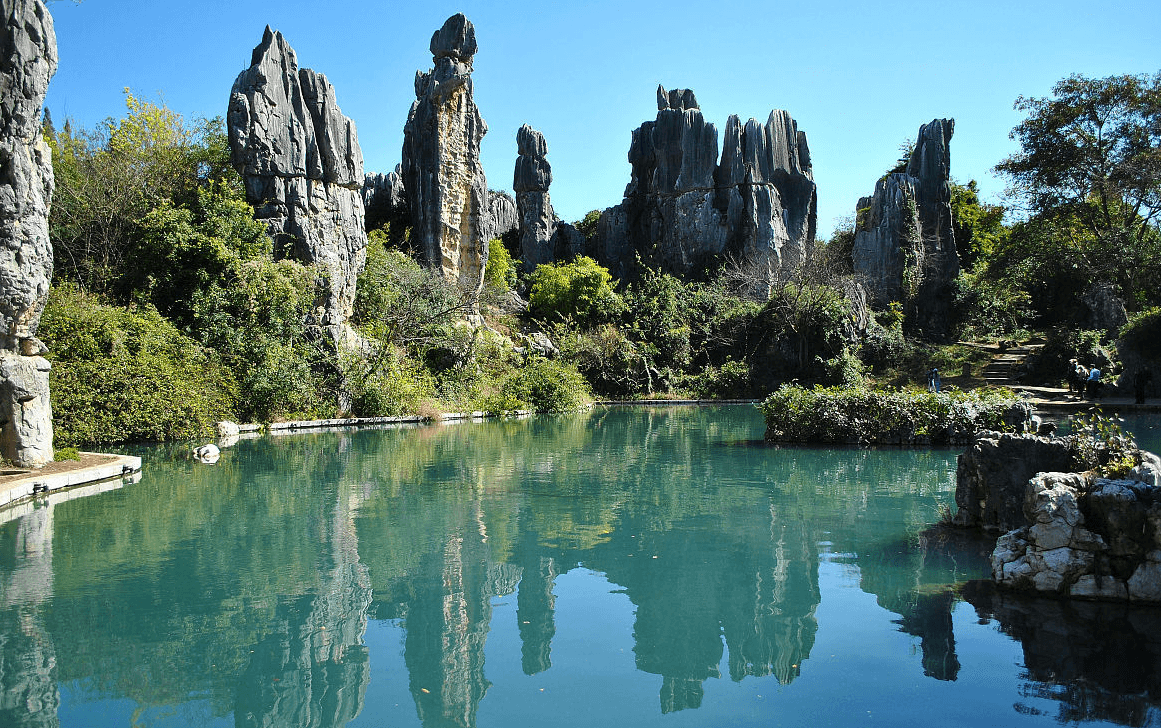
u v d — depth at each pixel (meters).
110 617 5.66
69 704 4.27
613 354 38.34
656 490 10.74
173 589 6.32
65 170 23.16
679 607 5.84
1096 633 5.15
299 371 21.23
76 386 15.57
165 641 5.21
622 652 5.00
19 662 4.86
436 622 5.57
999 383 31.73
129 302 20.67
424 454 14.97
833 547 7.53
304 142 23.52
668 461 13.80
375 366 23.33
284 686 4.49
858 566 6.86
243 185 22.92
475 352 30.27
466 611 5.80
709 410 30.36
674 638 5.24
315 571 6.82
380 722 4.03
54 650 5.06
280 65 23.31
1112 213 38.41
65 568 6.95
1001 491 7.91
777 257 44.47
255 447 16.19
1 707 4.24
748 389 37.94
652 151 49.41
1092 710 4.07
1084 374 27.38
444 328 29.41
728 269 45.81
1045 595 5.99
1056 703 4.15
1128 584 5.80
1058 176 36.78
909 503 9.72
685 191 47.25
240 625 5.51
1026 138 37.56
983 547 7.46
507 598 6.09
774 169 47.34
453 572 6.77
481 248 38.28
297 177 23.25
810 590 6.18
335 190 24.52
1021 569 6.09
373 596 6.15
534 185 51.28
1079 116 36.47
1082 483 6.26
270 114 22.78
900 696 4.27
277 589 6.32
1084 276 38.81
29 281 11.34
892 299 44.56
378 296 27.94
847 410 16.36
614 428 21.34
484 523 8.70
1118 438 7.54
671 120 47.94
